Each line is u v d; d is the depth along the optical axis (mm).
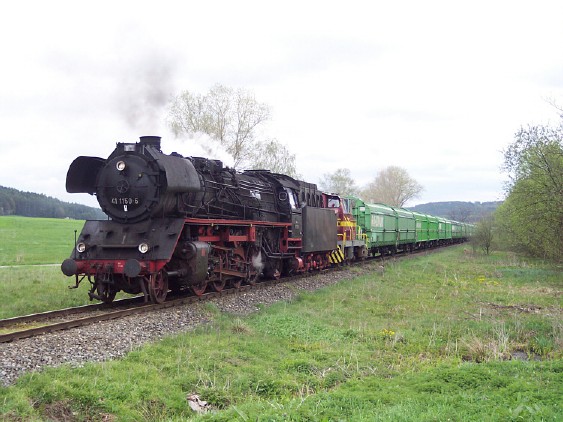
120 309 12820
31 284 16781
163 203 13289
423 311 15492
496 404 7184
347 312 15039
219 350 9906
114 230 13445
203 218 14938
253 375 8836
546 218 24297
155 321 11188
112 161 13750
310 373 9281
